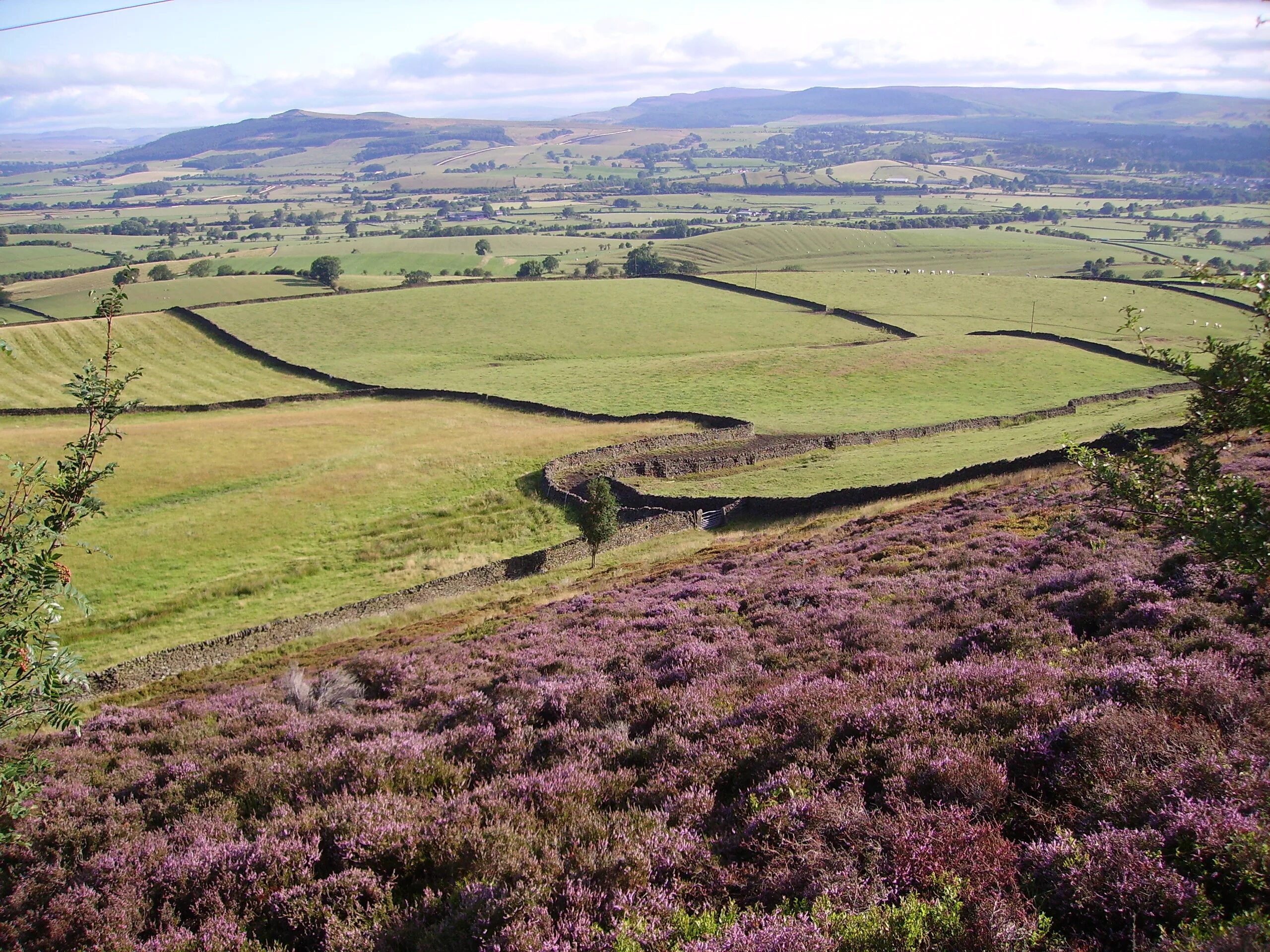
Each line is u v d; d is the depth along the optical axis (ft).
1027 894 23.68
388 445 225.35
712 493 178.81
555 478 196.95
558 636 72.90
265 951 27.27
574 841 30.17
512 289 496.23
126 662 104.78
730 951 22.12
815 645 53.93
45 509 28.60
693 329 424.05
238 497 184.65
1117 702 33.45
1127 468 29.30
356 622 119.24
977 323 422.82
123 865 33.32
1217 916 21.24
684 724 40.91
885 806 29.45
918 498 140.46
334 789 39.01
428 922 27.07
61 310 458.50
